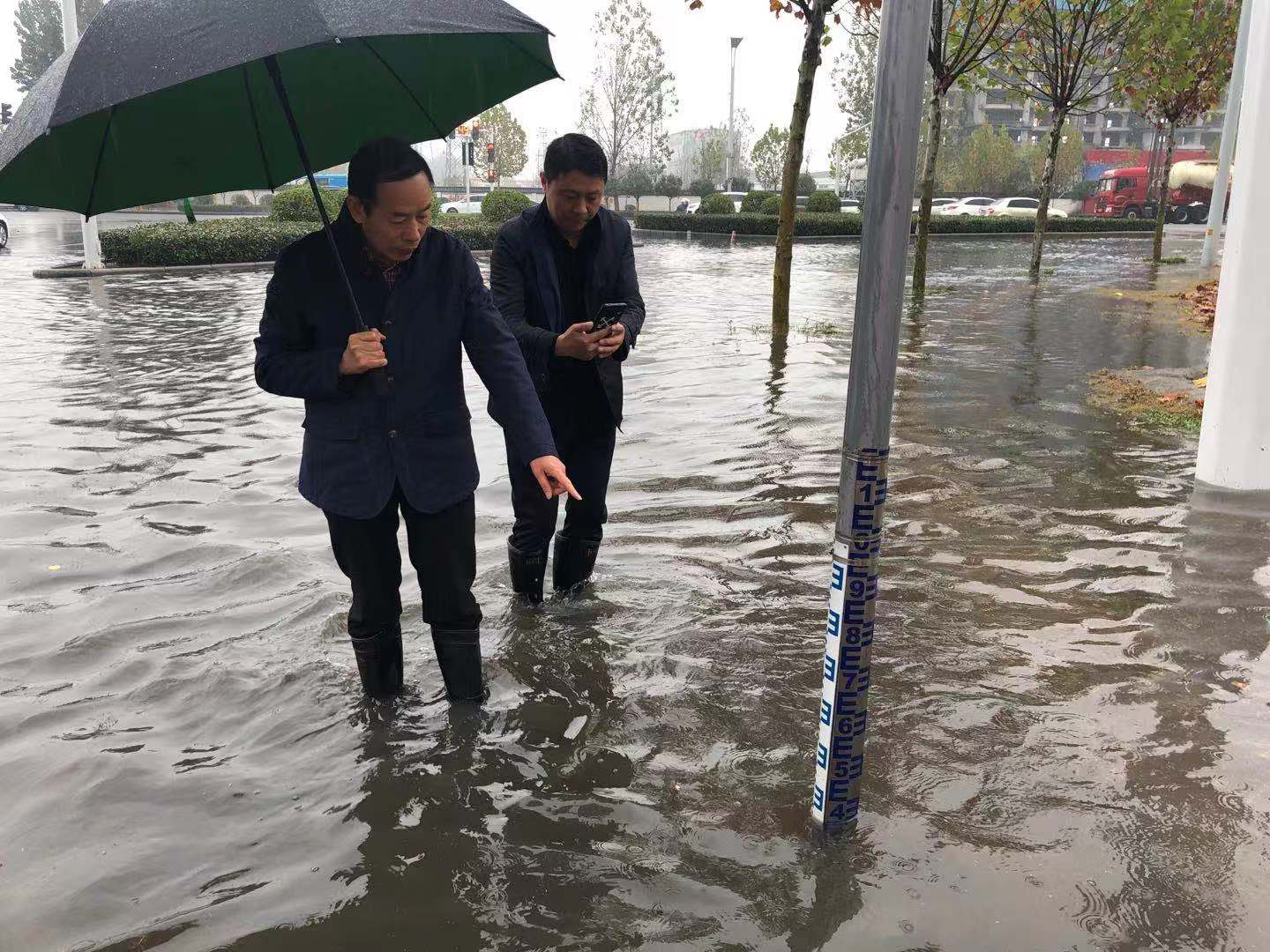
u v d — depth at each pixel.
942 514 4.64
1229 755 2.57
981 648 3.23
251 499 5.02
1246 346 4.90
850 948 1.89
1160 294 15.23
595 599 3.73
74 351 10.06
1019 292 15.80
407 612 3.65
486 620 3.56
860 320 2.01
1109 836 2.24
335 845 2.26
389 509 2.78
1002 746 2.64
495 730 2.79
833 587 2.15
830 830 2.25
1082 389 7.78
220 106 2.62
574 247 3.49
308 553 4.22
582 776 2.54
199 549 4.26
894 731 2.72
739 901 2.04
